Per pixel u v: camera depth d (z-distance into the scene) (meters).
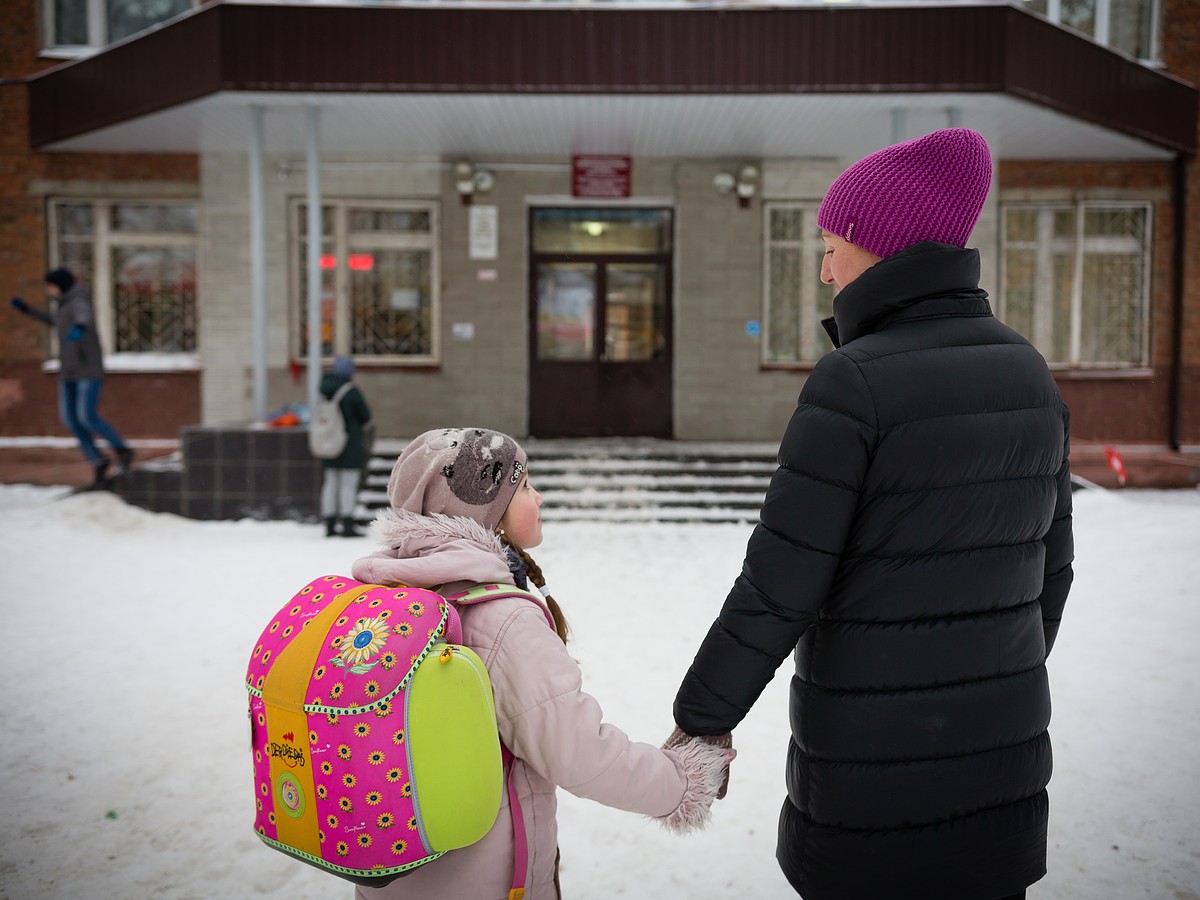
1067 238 12.52
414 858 1.40
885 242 1.71
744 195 11.82
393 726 1.38
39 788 3.51
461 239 12.03
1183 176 12.12
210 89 9.00
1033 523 1.70
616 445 11.31
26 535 7.88
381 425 12.16
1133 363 12.66
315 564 7.43
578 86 8.91
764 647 1.61
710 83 8.88
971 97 8.91
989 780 1.65
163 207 12.43
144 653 5.12
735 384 12.19
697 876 2.89
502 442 1.68
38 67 12.38
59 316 9.45
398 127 10.50
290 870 2.95
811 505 1.59
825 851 1.66
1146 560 6.78
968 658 1.63
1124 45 12.59
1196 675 4.57
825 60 8.77
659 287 12.39
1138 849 2.99
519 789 1.56
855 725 1.62
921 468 1.58
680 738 1.69
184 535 8.62
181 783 3.56
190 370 12.22
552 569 7.21
